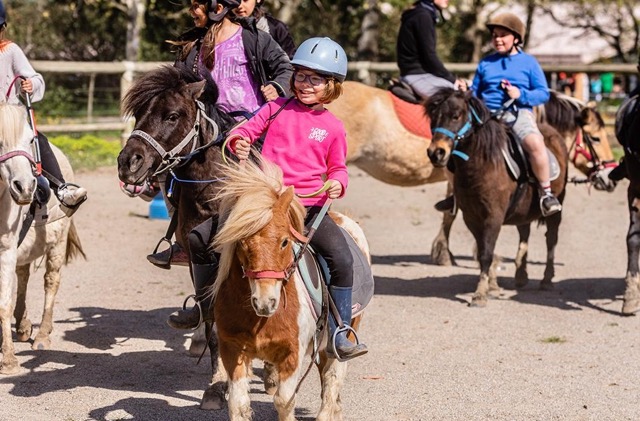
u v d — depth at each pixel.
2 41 8.28
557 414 7.04
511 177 10.84
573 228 16.45
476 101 10.55
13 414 6.87
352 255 6.19
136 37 28.73
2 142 7.36
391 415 7.00
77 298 10.88
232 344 5.57
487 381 7.89
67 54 36.97
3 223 7.74
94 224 15.44
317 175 6.10
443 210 11.94
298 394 7.52
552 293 11.67
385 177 12.90
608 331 9.73
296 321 5.51
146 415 6.90
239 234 5.15
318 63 5.97
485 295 10.85
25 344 8.94
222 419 6.84
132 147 6.84
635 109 10.60
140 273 12.26
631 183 10.60
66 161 9.23
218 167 7.07
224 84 7.63
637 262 10.55
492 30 11.34
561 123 13.62
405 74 12.98
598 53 44.16
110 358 8.50
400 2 34.03
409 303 10.91
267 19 9.08
